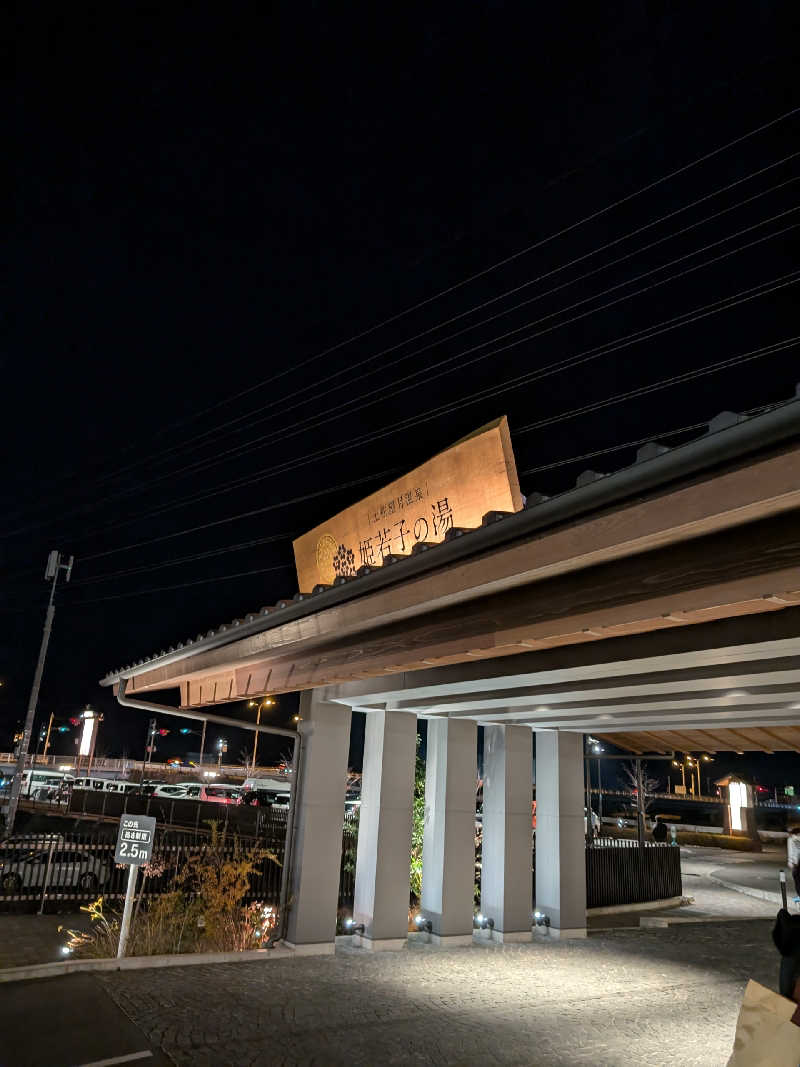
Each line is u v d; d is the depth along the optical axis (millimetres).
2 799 31625
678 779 76312
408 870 11250
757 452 3629
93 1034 6348
